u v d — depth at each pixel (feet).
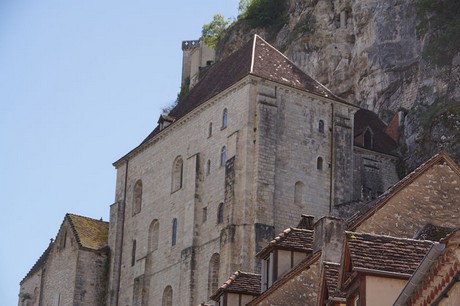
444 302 89.86
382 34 381.19
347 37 404.57
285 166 295.89
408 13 375.86
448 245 90.12
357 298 111.14
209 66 492.95
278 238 158.20
